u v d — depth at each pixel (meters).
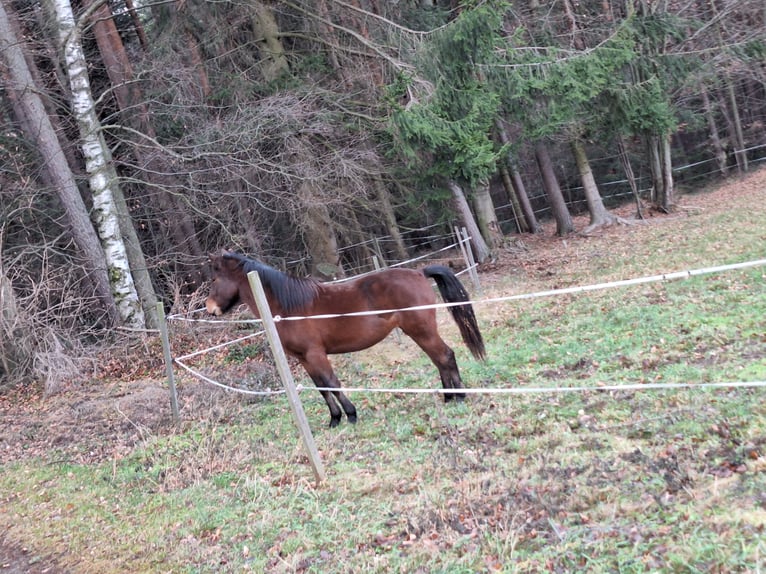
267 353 11.02
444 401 7.15
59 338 12.36
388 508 4.80
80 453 8.03
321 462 5.67
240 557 4.55
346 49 14.84
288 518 5.03
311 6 15.83
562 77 13.78
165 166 14.99
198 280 16.88
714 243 13.41
